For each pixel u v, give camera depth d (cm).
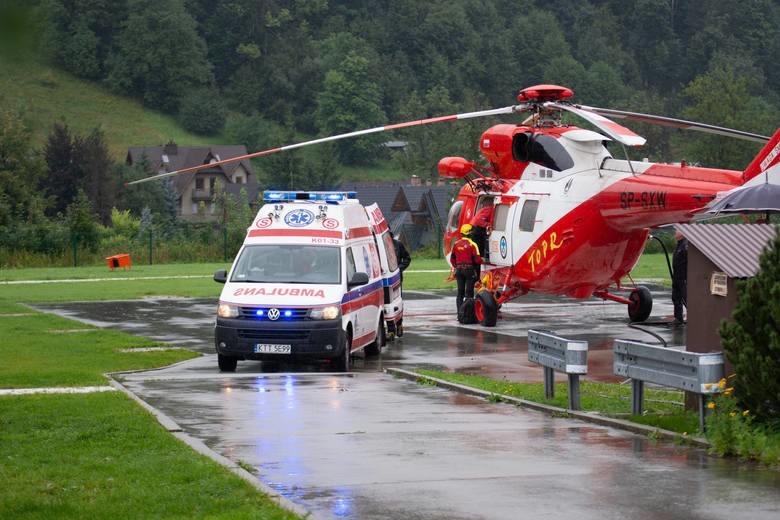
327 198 2081
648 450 1095
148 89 16875
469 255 2714
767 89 18812
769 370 1058
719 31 19412
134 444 1098
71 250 6059
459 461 1041
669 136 13112
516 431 1216
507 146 2617
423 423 1271
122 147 15712
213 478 935
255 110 17888
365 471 996
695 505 865
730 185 2148
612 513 842
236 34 18625
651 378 1225
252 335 1838
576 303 3384
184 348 2247
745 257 1192
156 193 12512
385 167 17038
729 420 1078
